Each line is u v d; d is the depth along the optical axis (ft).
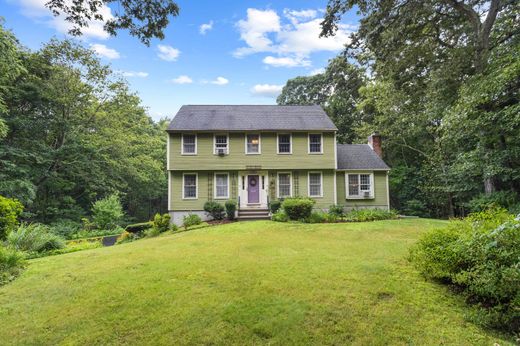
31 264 20.49
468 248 13.03
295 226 33.83
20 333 11.14
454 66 34.88
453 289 13.74
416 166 66.95
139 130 83.71
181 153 49.19
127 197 86.53
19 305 13.44
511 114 28.07
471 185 44.60
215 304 12.97
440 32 40.32
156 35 16.07
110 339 10.63
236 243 25.09
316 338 10.44
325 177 51.44
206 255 21.11
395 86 46.03
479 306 12.02
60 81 52.95
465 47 34.78
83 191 68.03
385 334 10.58
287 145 51.01
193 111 54.19
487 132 32.45
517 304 10.52
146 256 21.17
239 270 17.35
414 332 10.68
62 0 13.52
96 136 60.03
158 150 94.94
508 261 11.39
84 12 14.06
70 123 56.34
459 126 32.60
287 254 20.90
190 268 17.93
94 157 60.80
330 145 51.29
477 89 29.01
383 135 68.39
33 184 48.80
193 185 49.73
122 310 12.65
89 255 22.54
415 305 12.53
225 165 49.70
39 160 50.19
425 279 15.02
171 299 13.55
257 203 50.24
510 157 31.76
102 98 59.52
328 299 13.19
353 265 17.76
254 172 50.67
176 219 48.78
